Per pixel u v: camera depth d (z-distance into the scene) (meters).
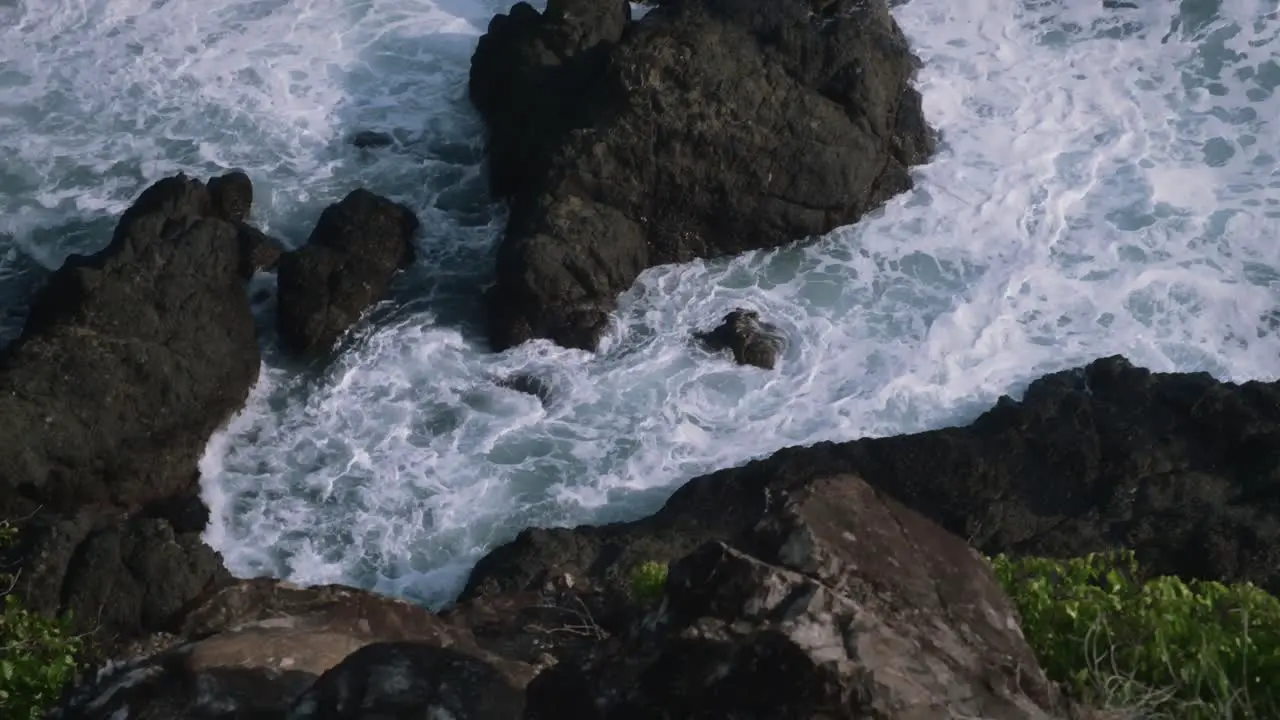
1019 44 25.72
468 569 18.94
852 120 22.92
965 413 20.59
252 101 25.52
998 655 6.88
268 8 27.17
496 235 23.36
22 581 16.97
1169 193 23.30
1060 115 24.61
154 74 25.98
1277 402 19.23
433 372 21.23
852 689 6.18
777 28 22.83
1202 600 9.33
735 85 22.41
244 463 20.19
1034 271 22.28
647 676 6.50
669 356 21.38
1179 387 19.62
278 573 18.92
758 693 6.24
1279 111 24.47
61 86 25.89
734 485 18.91
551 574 17.44
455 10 27.16
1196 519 18.27
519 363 21.28
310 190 24.09
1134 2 26.05
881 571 6.91
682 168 22.34
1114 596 9.12
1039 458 18.98
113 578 17.06
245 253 22.22
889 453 18.97
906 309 21.98
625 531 18.38
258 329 21.83
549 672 6.88
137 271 20.62
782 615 6.39
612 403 20.77
